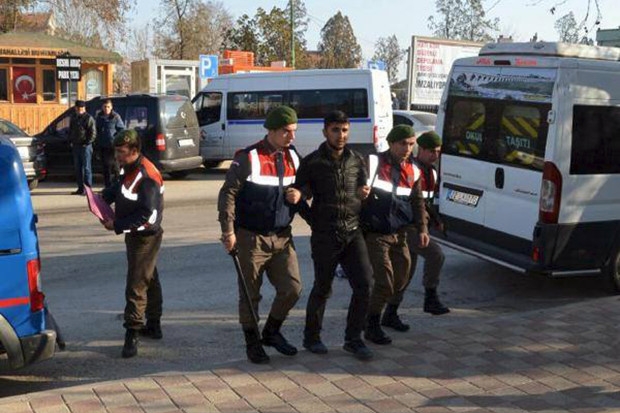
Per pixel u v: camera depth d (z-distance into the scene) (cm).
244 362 505
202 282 780
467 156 777
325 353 525
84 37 3406
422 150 605
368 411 432
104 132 1417
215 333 615
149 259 550
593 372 500
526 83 705
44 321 463
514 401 450
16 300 448
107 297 720
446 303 721
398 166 554
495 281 806
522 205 706
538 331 586
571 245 688
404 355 527
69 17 3216
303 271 835
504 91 731
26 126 2517
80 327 626
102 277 799
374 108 1648
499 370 502
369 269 514
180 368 532
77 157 1419
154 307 591
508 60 729
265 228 492
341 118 490
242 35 4419
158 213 542
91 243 975
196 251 930
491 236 748
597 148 687
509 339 566
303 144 1712
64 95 2573
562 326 600
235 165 483
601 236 700
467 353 534
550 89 677
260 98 1758
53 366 539
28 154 1397
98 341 591
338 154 500
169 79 2852
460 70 797
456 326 600
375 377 484
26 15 3167
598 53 712
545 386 475
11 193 446
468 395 458
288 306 509
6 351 448
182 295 730
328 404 441
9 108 2494
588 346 552
